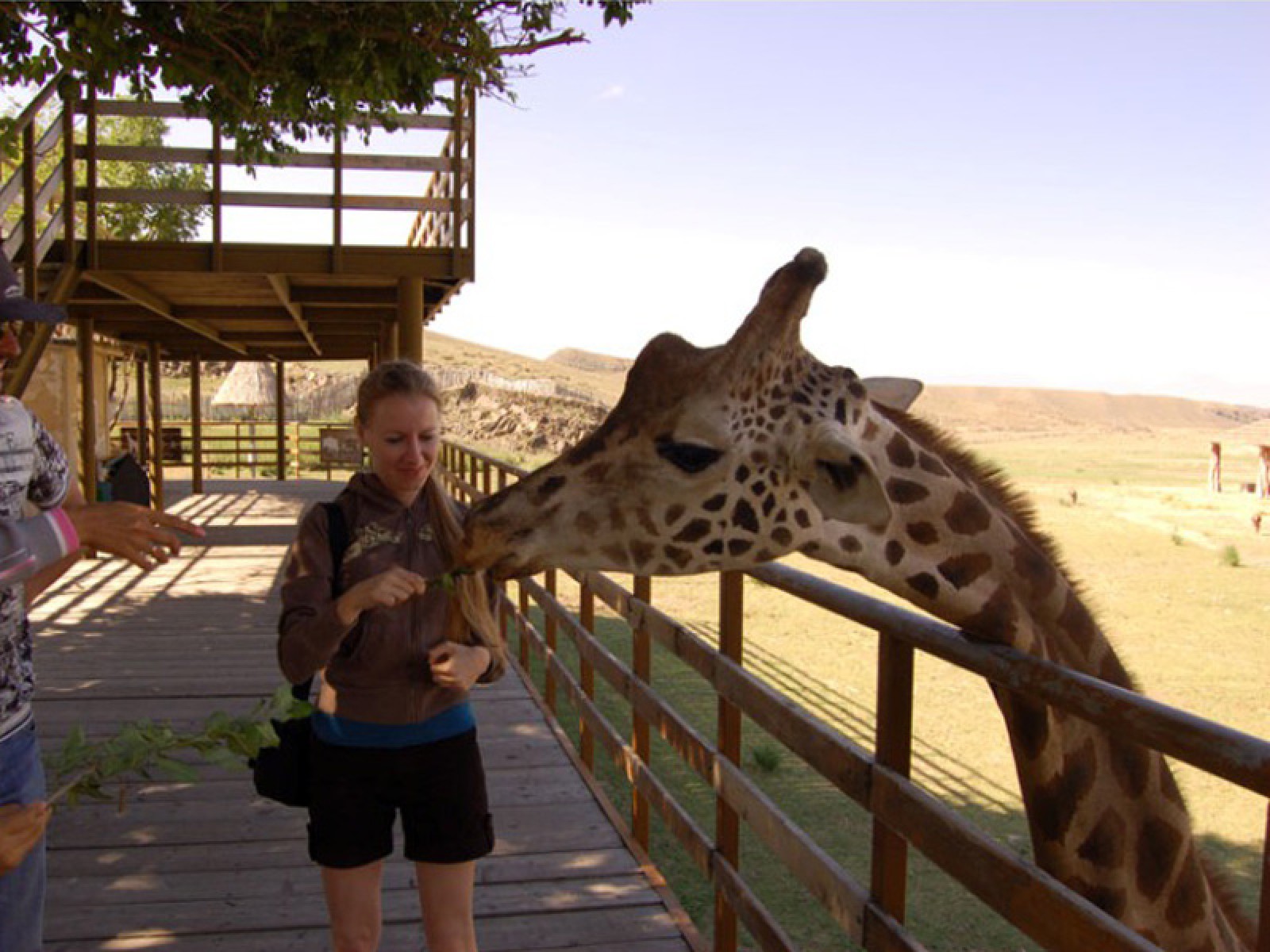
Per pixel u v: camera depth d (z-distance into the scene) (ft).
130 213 56.59
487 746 18.81
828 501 7.06
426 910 8.78
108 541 5.75
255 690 22.25
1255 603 45.27
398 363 8.39
